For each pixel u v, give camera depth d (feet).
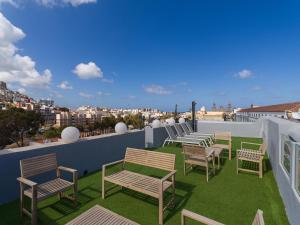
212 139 27.50
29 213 8.68
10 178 10.70
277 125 13.64
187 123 35.40
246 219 9.12
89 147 15.79
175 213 9.60
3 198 10.43
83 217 6.73
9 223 8.59
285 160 10.75
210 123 39.14
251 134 36.09
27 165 9.23
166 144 27.78
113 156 18.56
